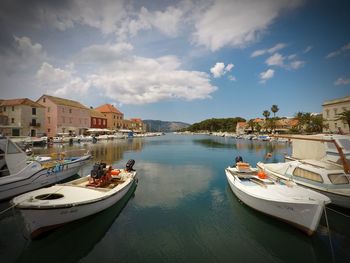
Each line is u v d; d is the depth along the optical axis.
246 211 9.46
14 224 8.07
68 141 45.81
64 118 53.94
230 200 10.91
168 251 6.65
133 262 6.15
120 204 9.97
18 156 11.02
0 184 9.59
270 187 9.28
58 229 7.46
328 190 9.15
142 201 10.77
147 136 99.94
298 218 7.38
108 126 83.81
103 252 6.58
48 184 12.14
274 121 79.50
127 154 29.72
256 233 7.70
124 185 10.12
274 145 47.69
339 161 12.01
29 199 6.93
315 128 51.72
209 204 10.37
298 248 6.86
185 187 13.26
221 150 36.75
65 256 6.38
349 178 9.16
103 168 10.91
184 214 9.23
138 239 7.30
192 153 31.83
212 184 13.98
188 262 6.17
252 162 24.55
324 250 6.76
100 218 8.62
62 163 13.33
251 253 6.59
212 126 143.88
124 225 8.23
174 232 7.75
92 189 8.95
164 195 11.69
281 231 7.80
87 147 37.81
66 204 6.92
